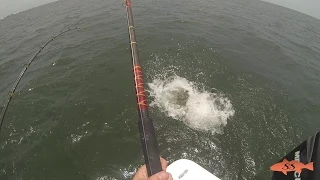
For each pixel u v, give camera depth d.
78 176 4.23
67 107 5.52
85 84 6.21
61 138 4.85
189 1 12.33
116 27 9.19
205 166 4.47
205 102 5.87
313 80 7.09
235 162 4.54
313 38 10.38
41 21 11.03
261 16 11.89
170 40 8.20
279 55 8.16
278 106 5.79
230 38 8.84
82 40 8.40
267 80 6.69
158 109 5.64
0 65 7.75
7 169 4.36
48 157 4.52
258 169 4.40
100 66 6.83
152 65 7.02
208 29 9.31
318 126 5.42
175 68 6.97
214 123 5.32
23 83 6.49
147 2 11.80
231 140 4.94
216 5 12.37
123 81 6.30
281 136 5.05
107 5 11.87
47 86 6.21
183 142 4.89
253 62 7.52
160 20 9.69
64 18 10.81
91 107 5.51
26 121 5.26
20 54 8.24
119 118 5.28
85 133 4.94
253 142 4.91
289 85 6.64
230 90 6.28
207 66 7.10
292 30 10.79
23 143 4.80
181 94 6.09
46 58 7.59
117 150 4.65
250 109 5.68
